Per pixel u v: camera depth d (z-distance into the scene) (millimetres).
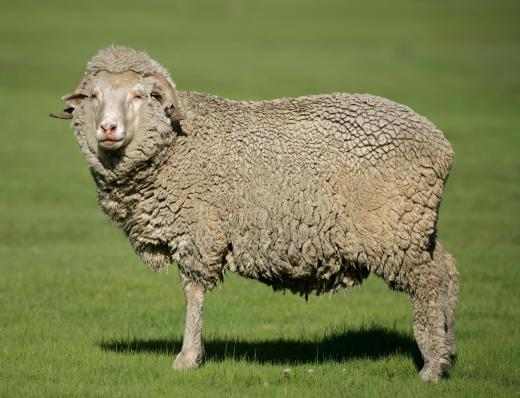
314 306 30141
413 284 19953
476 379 20609
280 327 27172
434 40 156125
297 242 20000
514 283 32656
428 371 20078
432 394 19000
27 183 56812
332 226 19859
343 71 115250
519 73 116688
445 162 19953
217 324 27656
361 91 98688
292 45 146750
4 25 151500
